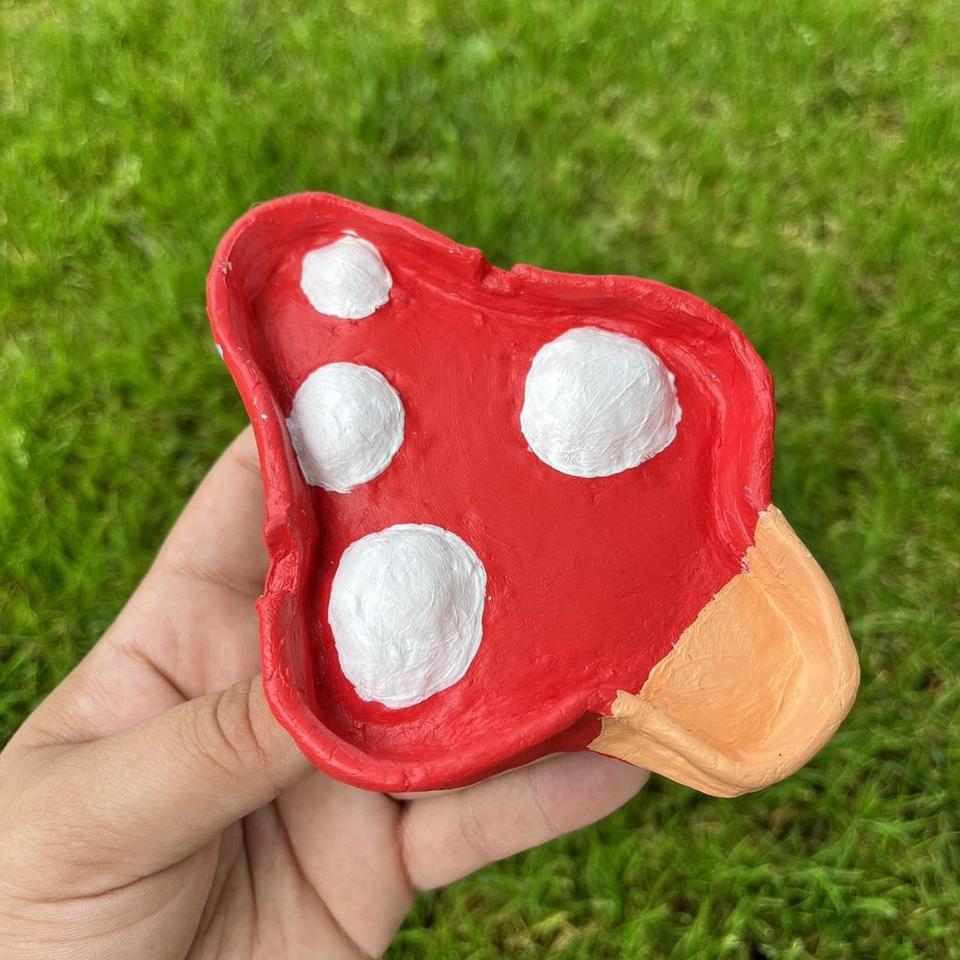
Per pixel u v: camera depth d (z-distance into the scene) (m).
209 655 0.22
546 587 0.15
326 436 0.16
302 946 0.20
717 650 0.15
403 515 0.16
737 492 0.16
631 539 0.16
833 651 0.14
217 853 0.19
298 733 0.14
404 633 0.15
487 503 0.16
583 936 0.23
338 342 0.17
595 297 0.17
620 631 0.15
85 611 0.25
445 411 0.17
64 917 0.17
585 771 0.20
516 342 0.17
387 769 0.14
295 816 0.21
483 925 0.23
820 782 0.24
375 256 0.18
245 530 0.22
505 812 0.20
